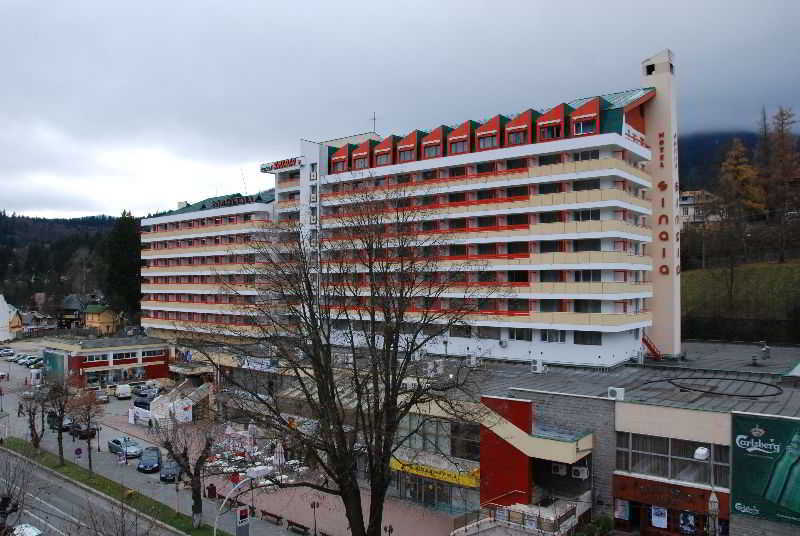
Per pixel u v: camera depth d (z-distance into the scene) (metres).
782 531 31.08
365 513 43.28
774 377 48.56
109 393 88.19
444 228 70.31
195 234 102.12
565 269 60.34
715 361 62.50
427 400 32.22
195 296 103.00
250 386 50.41
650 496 36.34
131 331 122.12
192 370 77.06
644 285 64.38
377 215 51.34
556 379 51.91
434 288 56.19
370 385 40.84
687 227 110.44
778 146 102.50
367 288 49.88
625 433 38.16
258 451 52.69
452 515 42.72
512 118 71.44
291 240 51.06
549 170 61.19
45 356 97.94
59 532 41.91
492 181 65.06
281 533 42.06
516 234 63.31
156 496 49.25
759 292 85.62
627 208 59.81
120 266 126.25
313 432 34.41
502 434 39.22
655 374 53.56
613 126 60.56
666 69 67.19
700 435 35.25
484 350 64.94
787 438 30.95
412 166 71.38
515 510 36.38
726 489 34.16
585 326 58.31
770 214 100.56
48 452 61.72
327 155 83.44
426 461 44.09
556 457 36.88
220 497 49.22
